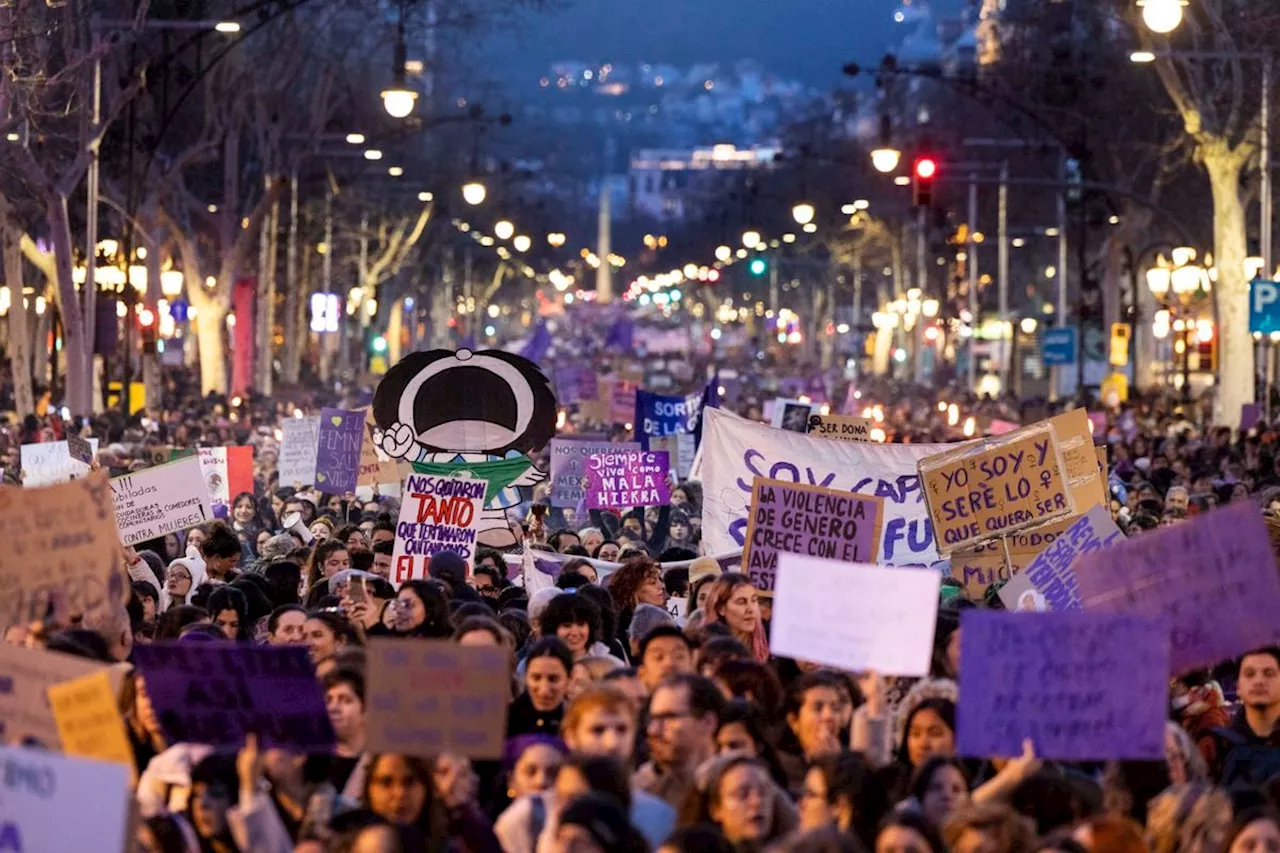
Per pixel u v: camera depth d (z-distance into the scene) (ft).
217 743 43.86
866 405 289.74
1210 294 301.84
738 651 53.52
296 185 325.01
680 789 44.93
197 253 316.81
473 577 81.82
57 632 49.14
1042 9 284.00
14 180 208.03
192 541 91.56
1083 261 288.92
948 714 46.91
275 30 271.49
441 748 41.32
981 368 454.81
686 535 119.85
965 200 428.56
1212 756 54.29
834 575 44.21
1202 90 234.58
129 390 213.05
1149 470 157.58
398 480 124.67
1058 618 42.83
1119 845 38.37
